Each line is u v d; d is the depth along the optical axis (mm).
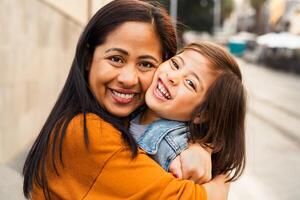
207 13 37281
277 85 19828
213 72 1603
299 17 38781
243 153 1659
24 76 5801
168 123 1617
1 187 3354
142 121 1716
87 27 1586
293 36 31641
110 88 1571
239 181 6281
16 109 5512
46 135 1582
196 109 1598
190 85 1588
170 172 1552
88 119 1513
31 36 6027
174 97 1587
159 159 1580
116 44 1534
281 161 7688
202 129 1632
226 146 1622
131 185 1438
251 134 10000
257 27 50000
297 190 6082
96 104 1572
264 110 13320
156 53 1598
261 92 17172
